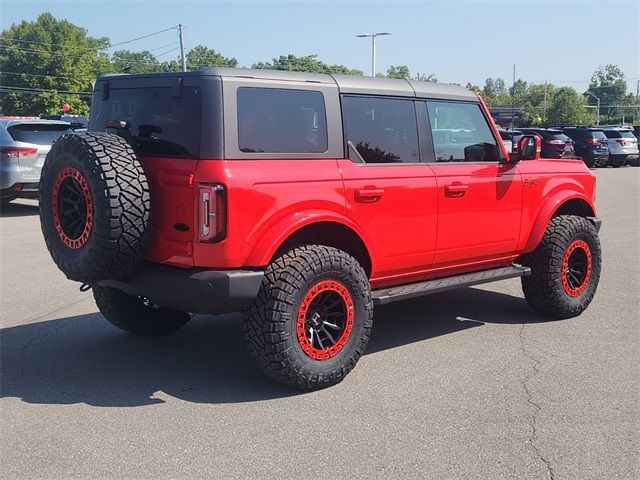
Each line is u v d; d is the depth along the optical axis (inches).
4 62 3193.9
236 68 180.9
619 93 5885.8
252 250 175.5
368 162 203.2
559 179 259.0
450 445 155.2
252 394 185.5
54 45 3211.1
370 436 159.6
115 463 146.9
